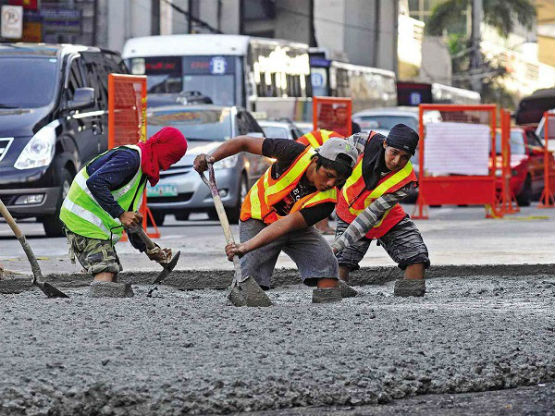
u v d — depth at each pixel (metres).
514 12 187.75
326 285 20.42
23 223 47.38
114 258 21.12
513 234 38.06
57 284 24.09
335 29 161.38
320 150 18.56
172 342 15.36
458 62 190.00
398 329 16.83
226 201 44.81
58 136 38.22
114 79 34.50
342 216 21.58
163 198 44.31
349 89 102.38
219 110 47.69
